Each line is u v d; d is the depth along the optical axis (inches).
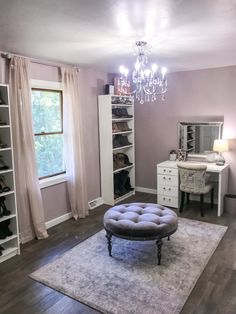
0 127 116.3
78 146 163.5
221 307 87.8
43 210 148.7
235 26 90.4
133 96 204.5
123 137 205.2
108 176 188.4
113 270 109.2
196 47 118.4
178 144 196.9
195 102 186.1
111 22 85.5
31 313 87.0
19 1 68.8
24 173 134.7
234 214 167.5
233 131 175.5
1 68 123.4
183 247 126.3
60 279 104.2
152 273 106.3
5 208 123.3
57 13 77.4
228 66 170.4
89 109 177.8
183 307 87.8
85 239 138.0
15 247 124.4
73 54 130.1
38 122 150.4
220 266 110.7
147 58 141.8
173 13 78.4
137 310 86.7
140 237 108.2
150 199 199.5
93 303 90.5
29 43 109.4
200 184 161.8
